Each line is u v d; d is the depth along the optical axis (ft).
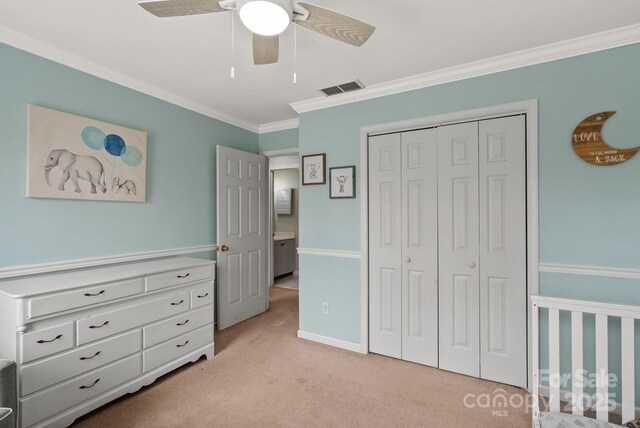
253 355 8.87
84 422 5.98
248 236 11.94
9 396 4.54
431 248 8.16
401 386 7.27
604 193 6.29
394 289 8.66
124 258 8.14
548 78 6.77
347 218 9.23
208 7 4.11
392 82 8.38
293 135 12.04
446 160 7.97
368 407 6.48
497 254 7.39
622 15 5.60
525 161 7.11
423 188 8.26
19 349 5.12
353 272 9.16
